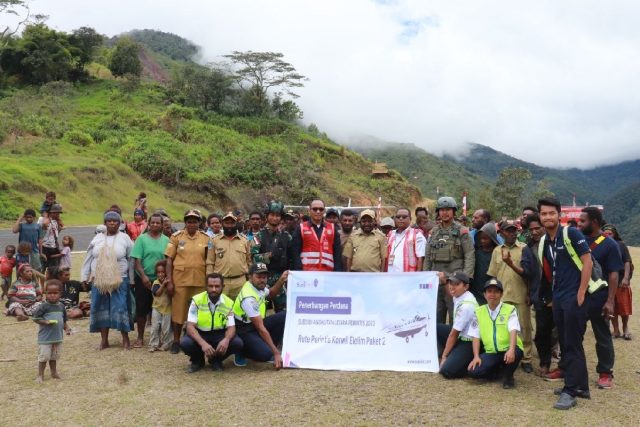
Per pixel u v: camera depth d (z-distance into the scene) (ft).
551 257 20.26
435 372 23.06
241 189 206.59
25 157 156.15
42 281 39.22
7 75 297.74
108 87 313.12
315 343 24.21
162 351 26.35
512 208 203.51
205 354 22.76
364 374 22.81
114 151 196.54
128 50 356.79
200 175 191.42
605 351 21.18
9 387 21.09
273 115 351.46
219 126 290.15
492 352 21.48
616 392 20.58
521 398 19.84
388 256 27.43
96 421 17.71
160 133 246.27
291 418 17.83
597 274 20.20
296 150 296.30
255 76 339.16
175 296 25.81
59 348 22.17
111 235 26.96
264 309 25.29
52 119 220.23
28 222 40.04
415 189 317.01
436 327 24.53
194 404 19.12
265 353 23.97
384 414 18.17
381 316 24.34
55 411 18.60
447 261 25.12
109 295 26.45
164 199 173.27
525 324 23.53
